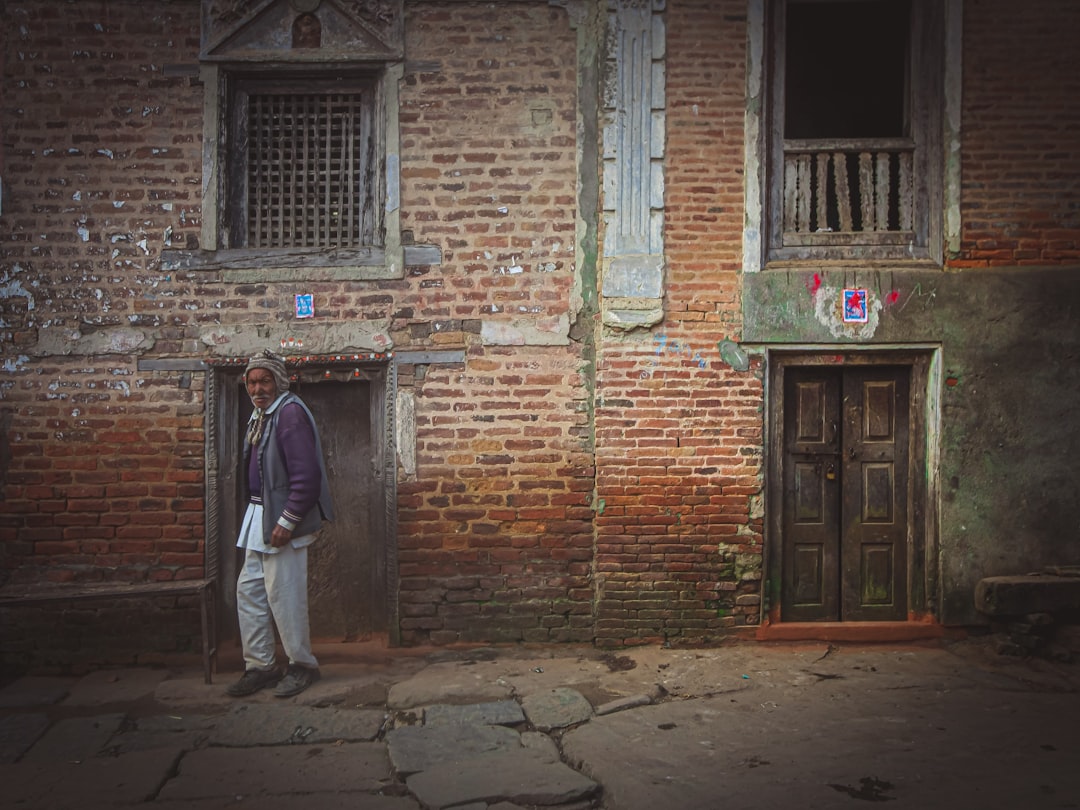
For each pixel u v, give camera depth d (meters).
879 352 5.82
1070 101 5.72
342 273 5.73
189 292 5.70
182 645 5.63
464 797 3.67
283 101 5.93
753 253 5.74
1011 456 5.75
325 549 5.92
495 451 5.76
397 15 5.73
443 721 4.53
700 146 5.73
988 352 5.75
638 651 5.66
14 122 5.62
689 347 5.75
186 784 3.86
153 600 5.62
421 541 5.76
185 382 5.69
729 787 3.73
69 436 5.65
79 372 5.66
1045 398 5.75
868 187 5.97
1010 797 3.59
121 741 4.34
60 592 5.07
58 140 5.64
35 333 5.63
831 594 5.95
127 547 5.66
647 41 5.71
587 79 5.73
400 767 3.97
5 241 5.62
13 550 5.62
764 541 5.77
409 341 5.75
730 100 5.73
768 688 4.98
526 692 4.94
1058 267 5.73
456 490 5.76
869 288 5.73
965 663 5.40
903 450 5.94
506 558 5.77
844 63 7.57
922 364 5.86
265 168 5.93
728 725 4.44
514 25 5.75
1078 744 4.15
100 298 5.66
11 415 5.64
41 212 5.64
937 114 5.82
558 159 5.75
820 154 5.96
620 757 4.07
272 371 4.99
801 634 5.79
